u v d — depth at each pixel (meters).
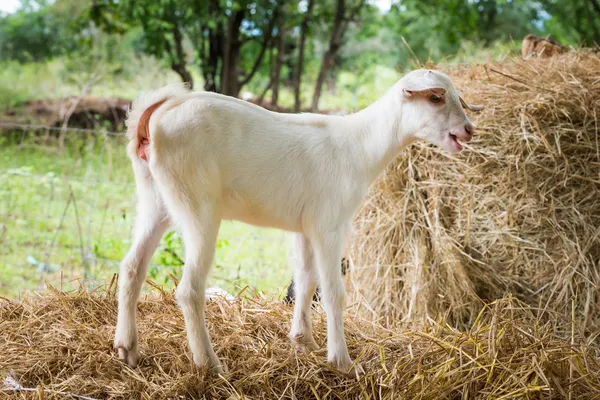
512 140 4.22
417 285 4.32
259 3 10.92
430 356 3.37
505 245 4.22
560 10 13.91
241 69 14.15
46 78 14.49
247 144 3.16
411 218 4.41
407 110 3.35
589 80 4.38
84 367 3.17
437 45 15.41
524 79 4.45
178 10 10.57
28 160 9.57
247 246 6.80
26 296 4.03
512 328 3.47
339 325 3.32
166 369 3.24
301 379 3.17
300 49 11.70
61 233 6.80
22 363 3.17
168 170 3.06
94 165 9.20
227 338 3.52
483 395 3.10
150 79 14.10
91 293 3.97
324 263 3.30
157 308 3.89
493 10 14.16
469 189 4.29
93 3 11.14
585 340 3.82
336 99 15.88
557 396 3.13
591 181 4.16
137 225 3.30
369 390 3.17
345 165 3.33
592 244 4.12
